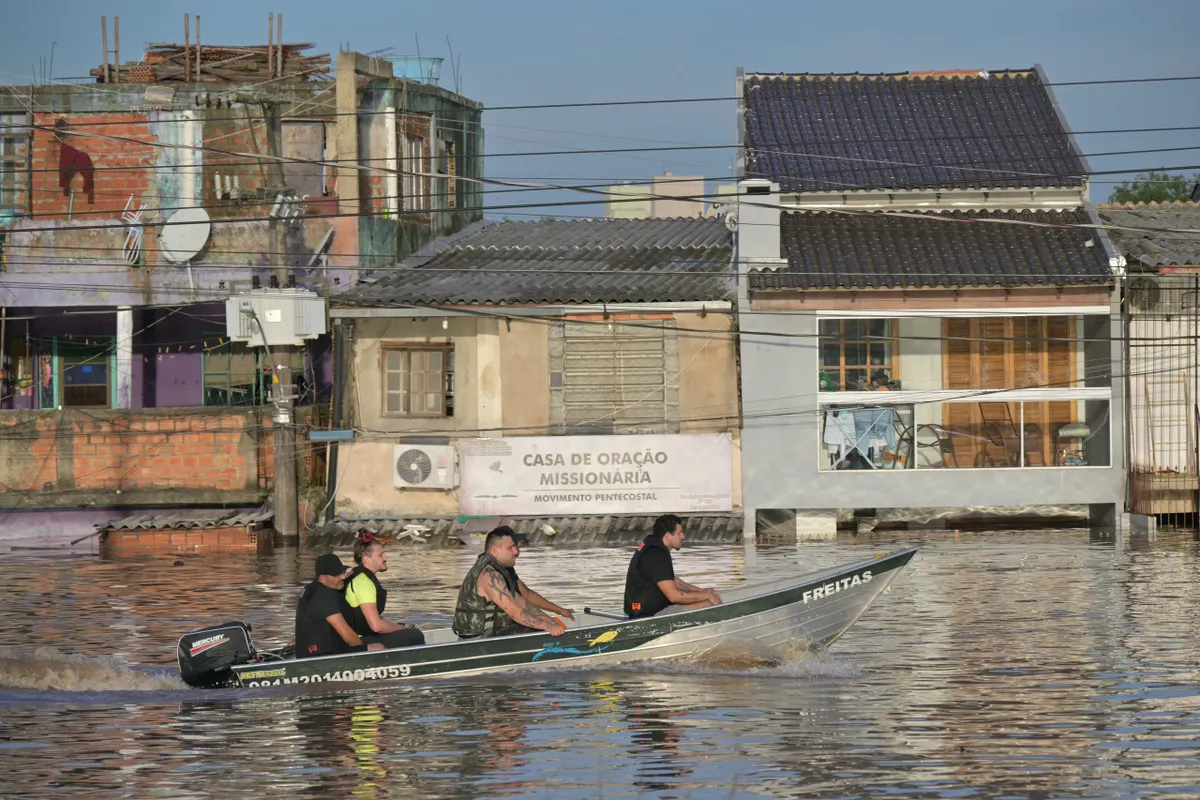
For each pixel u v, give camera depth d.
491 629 18.16
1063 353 35.62
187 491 35.53
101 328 39.06
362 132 37.94
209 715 15.93
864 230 35.84
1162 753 13.56
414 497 35.31
